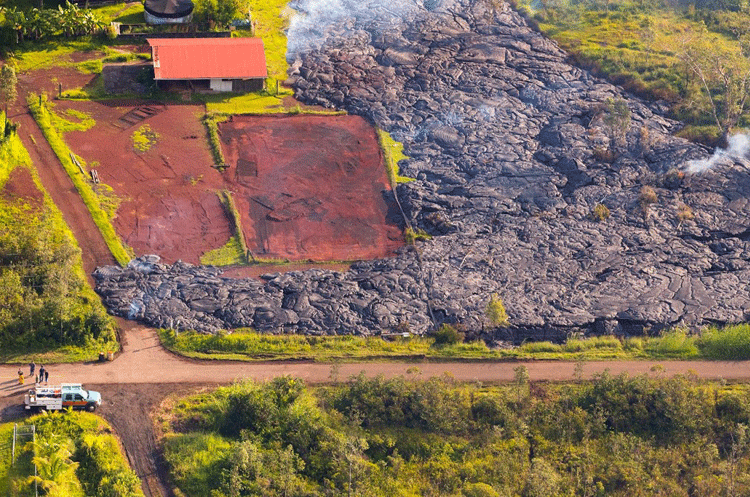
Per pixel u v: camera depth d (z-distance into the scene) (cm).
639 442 7044
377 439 6825
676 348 7881
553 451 6938
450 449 6844
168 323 7612
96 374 7112
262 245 8481
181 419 6806
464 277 8288
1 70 9688
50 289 7569
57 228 8294
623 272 8462
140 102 10000
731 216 9169
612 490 6700
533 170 9550
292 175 9250
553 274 8400
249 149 9506
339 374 7362
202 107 10025
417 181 9325
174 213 8706
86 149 9275
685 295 8300
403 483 6556
